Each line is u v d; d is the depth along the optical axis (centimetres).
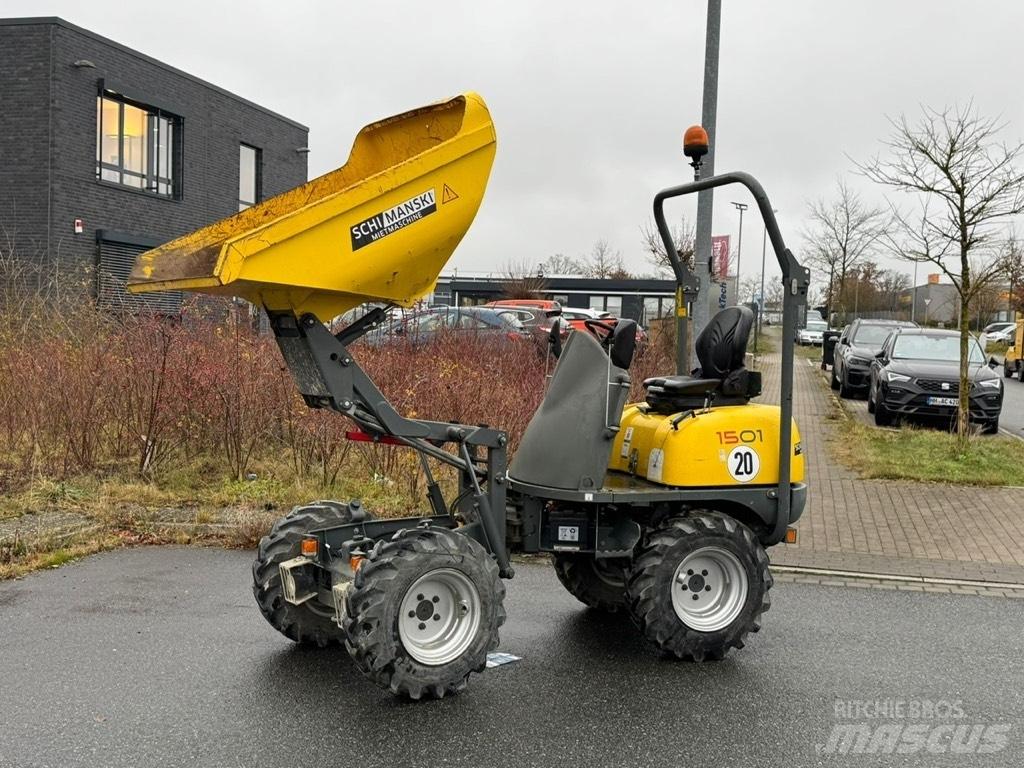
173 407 948
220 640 514
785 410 511
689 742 402
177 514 795
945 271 1234
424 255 446
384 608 412
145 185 2117
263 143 2545
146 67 2062
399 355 1041
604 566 573
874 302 5062
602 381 488
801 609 608
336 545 478
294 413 959
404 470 890
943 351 1580
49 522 754
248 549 715
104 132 1986
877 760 389
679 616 489
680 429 506
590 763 380
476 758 382
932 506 916
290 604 486
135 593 598
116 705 426
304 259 408
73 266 1694
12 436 934
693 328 997
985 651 530
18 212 1825
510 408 971
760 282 5234
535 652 511
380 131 491
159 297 1140
